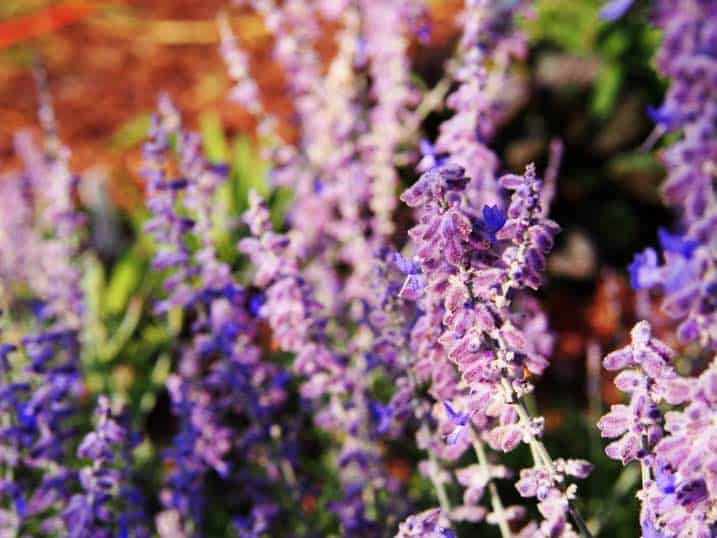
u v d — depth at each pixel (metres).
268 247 0.48
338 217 0.71
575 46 0.93
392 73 0.62
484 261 0.41
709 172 0.37
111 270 1.00
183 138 0.54
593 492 0.62
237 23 1.67
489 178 0.49
